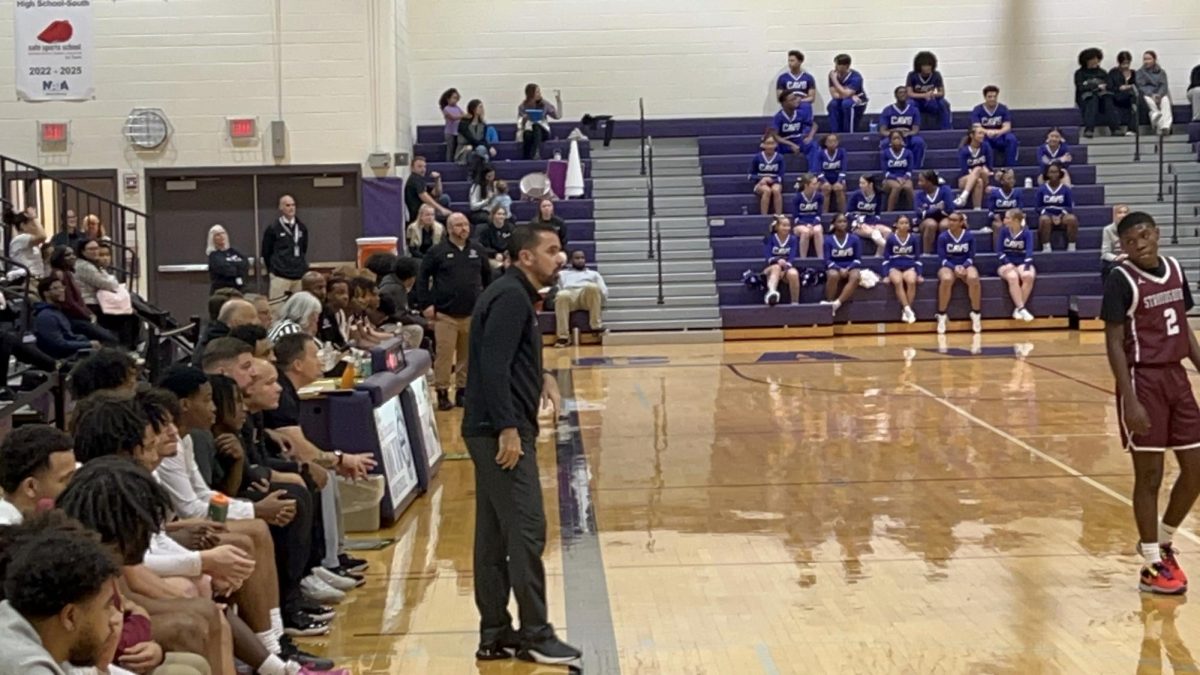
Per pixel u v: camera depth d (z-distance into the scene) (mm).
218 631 3680
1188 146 19469
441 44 19734
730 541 6562
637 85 19906
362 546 6621
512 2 19734
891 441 9367
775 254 17531
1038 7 20125
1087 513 7039
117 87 16266
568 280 17016
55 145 16219
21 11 16125
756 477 8211
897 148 18500
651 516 7188
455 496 7902
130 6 16203
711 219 18328
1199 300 17578
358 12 16406
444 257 11281
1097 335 16547
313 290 8812
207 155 16375
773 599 5500
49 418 8234
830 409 10922
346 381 6984
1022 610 5262
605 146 19375
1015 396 11445
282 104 16422
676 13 19891
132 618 3273
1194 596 5438
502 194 17391
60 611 2533
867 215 18172
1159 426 5414
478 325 4723
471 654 4852
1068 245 18094
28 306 9344
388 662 4766
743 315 17219
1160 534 5543
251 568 4059
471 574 6051
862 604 5395
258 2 16344
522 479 4727
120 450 3904
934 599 5445
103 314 10578
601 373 13867
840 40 20094
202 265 16453
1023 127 19953
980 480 7980
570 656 4723
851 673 4527
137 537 3271
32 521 2762
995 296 17406
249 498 4988
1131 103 19422
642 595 5609
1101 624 5055
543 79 19828
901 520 6945
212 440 4828
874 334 17391
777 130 19266
